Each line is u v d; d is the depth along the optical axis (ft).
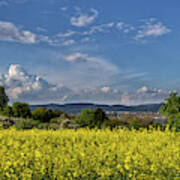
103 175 16.78
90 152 19.31
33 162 19.02
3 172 17.52
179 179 16.87
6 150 20.22
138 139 22.80
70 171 18.16
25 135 25.11
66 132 27.02
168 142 21.75
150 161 18.37
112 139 23.20
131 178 17.17
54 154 19.85
